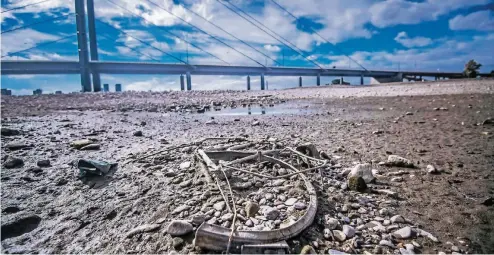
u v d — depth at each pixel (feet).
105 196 13.01
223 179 13.46
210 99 76.74
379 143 22.61
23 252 9.36
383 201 11.73
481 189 12.82
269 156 15.83
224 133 27.71
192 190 12.83
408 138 24.22
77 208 12.09
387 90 91.56
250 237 8.41
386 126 30.89
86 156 19.13
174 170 15.56
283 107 59.06
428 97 65.10
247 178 13.75
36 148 20.98
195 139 24.38
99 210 11.78
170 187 13.38
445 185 13.42
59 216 11.53
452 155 18.44
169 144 22.48
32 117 39.24
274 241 8.47
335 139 24.45
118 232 10.14
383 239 9.05
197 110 52.75
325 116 41.42
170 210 11.18
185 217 10.52
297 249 8.46
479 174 14.75
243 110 54.44
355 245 8.70
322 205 11.17
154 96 85.61
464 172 15.15
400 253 8.38
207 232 8.58
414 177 14.62
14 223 10.61
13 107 52.01
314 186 12.96
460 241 8.95
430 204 11.53
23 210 11.98
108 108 54.85
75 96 83.51
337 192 12.50
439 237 9.23
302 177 12.98
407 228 9.41
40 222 11.16
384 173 15.37
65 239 10.00
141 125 33.58
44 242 9.88
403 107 49.06
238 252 8.24
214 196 11.84
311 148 16.85
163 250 8.82
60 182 14.60
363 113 43.70
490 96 58.03
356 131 28.27
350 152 19.85
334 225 9.71
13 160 17.20
